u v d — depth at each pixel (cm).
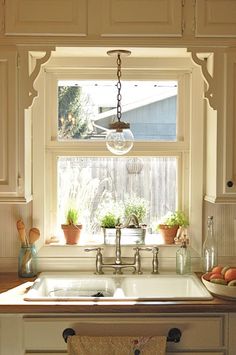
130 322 194
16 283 227
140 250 252
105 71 259
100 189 266
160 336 192
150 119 266
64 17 218
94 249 246
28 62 220
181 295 237
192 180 256
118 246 245
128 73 260
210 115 242
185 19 220
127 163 266
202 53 224
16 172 220
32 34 218
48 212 262
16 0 217
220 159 225
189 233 258
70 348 189
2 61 218
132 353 189
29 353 194
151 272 248
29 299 196
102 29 219
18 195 222
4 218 253
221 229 257
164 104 266
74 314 194
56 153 263
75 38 219
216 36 220
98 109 267
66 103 266
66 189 265
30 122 245
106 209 261
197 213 255
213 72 222
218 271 217
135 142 262
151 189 267
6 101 218
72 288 237
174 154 264
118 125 229
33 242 244
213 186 233
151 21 219
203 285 220
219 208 257
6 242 253
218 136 224
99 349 189
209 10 219
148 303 193
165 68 255
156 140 264
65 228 255
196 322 195
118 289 217
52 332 194
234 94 222
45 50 220
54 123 263
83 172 266
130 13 219
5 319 195
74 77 261
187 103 261
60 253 252
